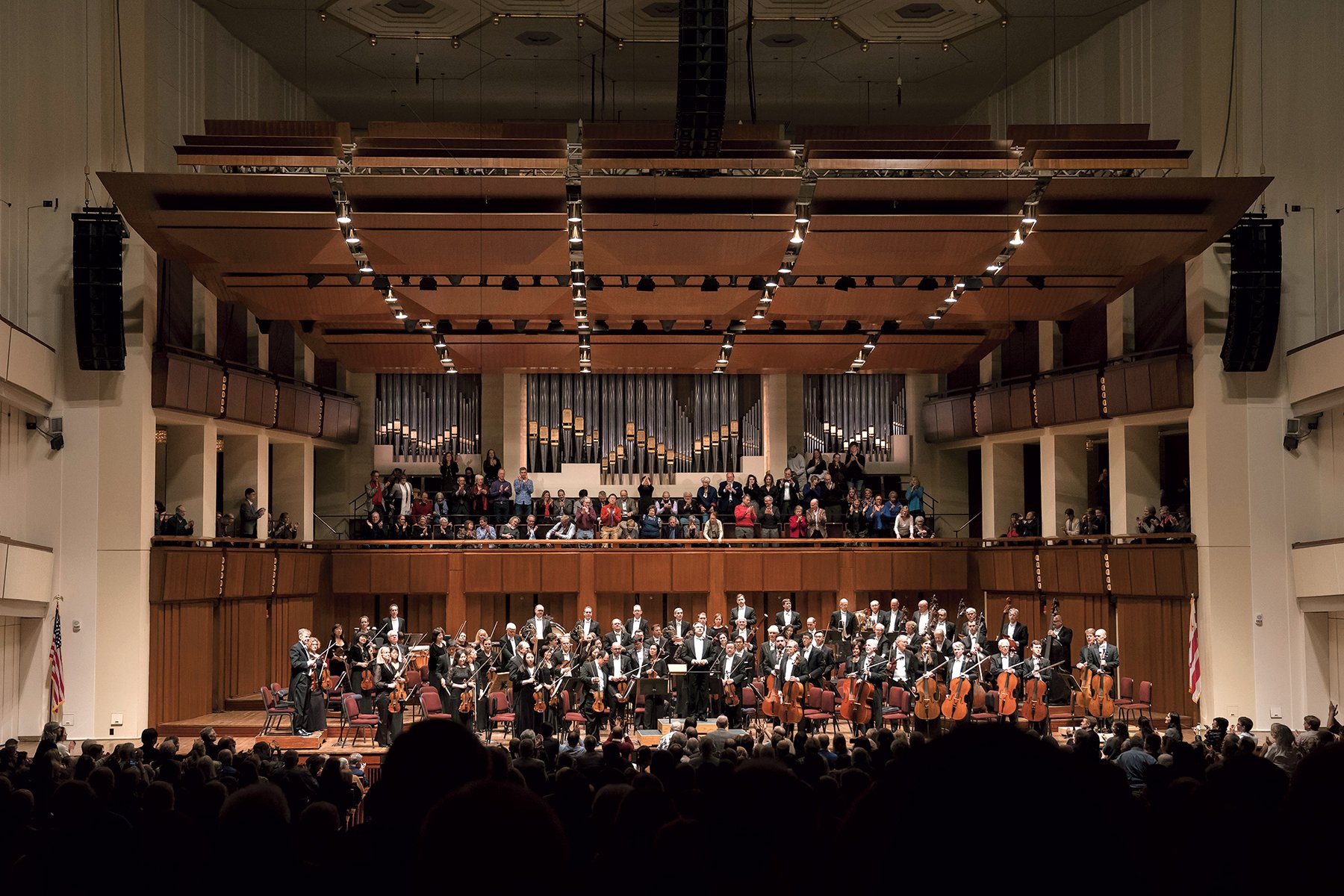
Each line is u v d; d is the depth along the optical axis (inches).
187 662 860.0
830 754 450.0
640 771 349.4
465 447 1170.6
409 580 1029.2
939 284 810.2
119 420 805.9
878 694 782.5
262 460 988.6
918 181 676.7
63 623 795.4
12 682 773.9
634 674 781.3
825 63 1001.5
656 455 1176.8
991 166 668.7
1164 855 158.1
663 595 1059.3
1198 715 833.5
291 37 941.8
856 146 665.6
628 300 816.3
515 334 957.8
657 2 888.9
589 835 226.1
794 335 969.5
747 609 930.1
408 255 726.5
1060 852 41.5
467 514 1075.9
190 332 868.6
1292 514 828.6
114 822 176.7
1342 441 801.6
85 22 800.9
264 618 964.6
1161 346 877.2
